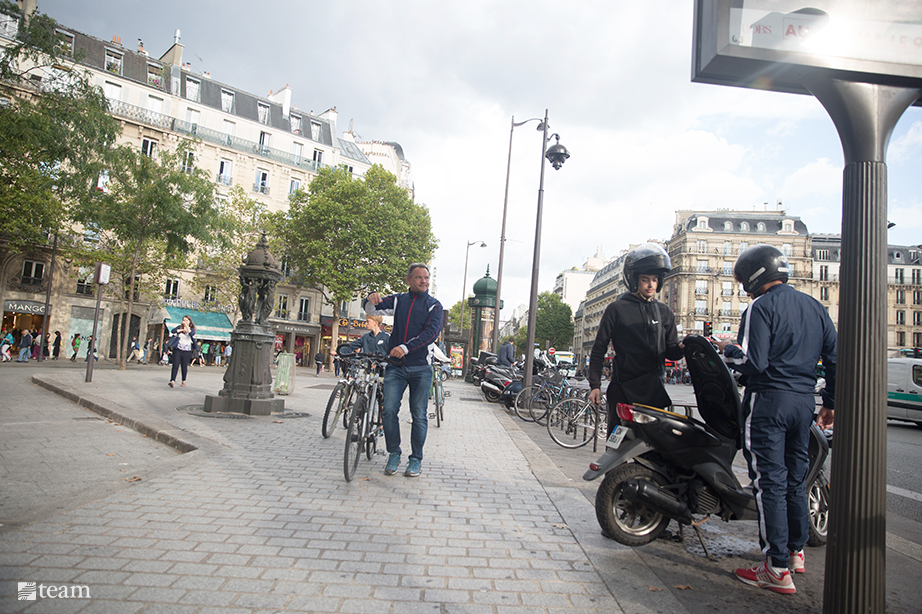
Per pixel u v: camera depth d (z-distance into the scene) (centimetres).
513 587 273
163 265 3130
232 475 462
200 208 2525
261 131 4356
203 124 4047
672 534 382
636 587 283
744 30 220
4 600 225
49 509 348
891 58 213
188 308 3691
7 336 2772
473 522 376
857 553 202
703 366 355
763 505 303
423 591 262
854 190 212
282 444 627
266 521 350
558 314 10200
